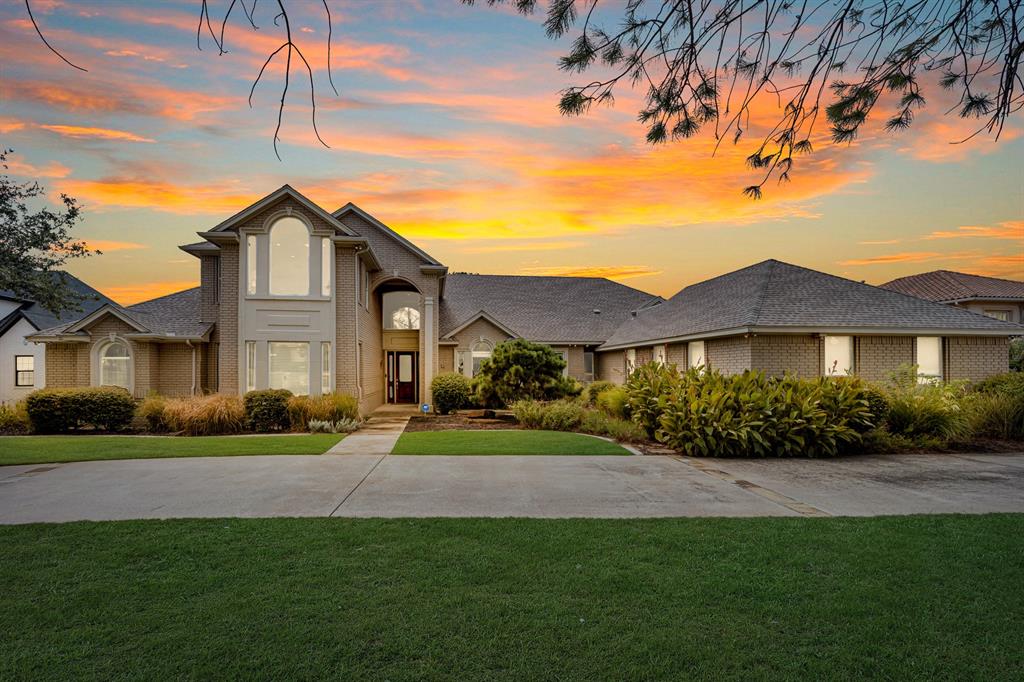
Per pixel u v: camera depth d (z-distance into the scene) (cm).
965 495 735
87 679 298
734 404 1089
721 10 421
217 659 318
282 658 319
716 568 455
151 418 1530
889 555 484
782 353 1658
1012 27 404
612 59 453
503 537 537
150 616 370
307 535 543
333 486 786
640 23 430
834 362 1611
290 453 1089
